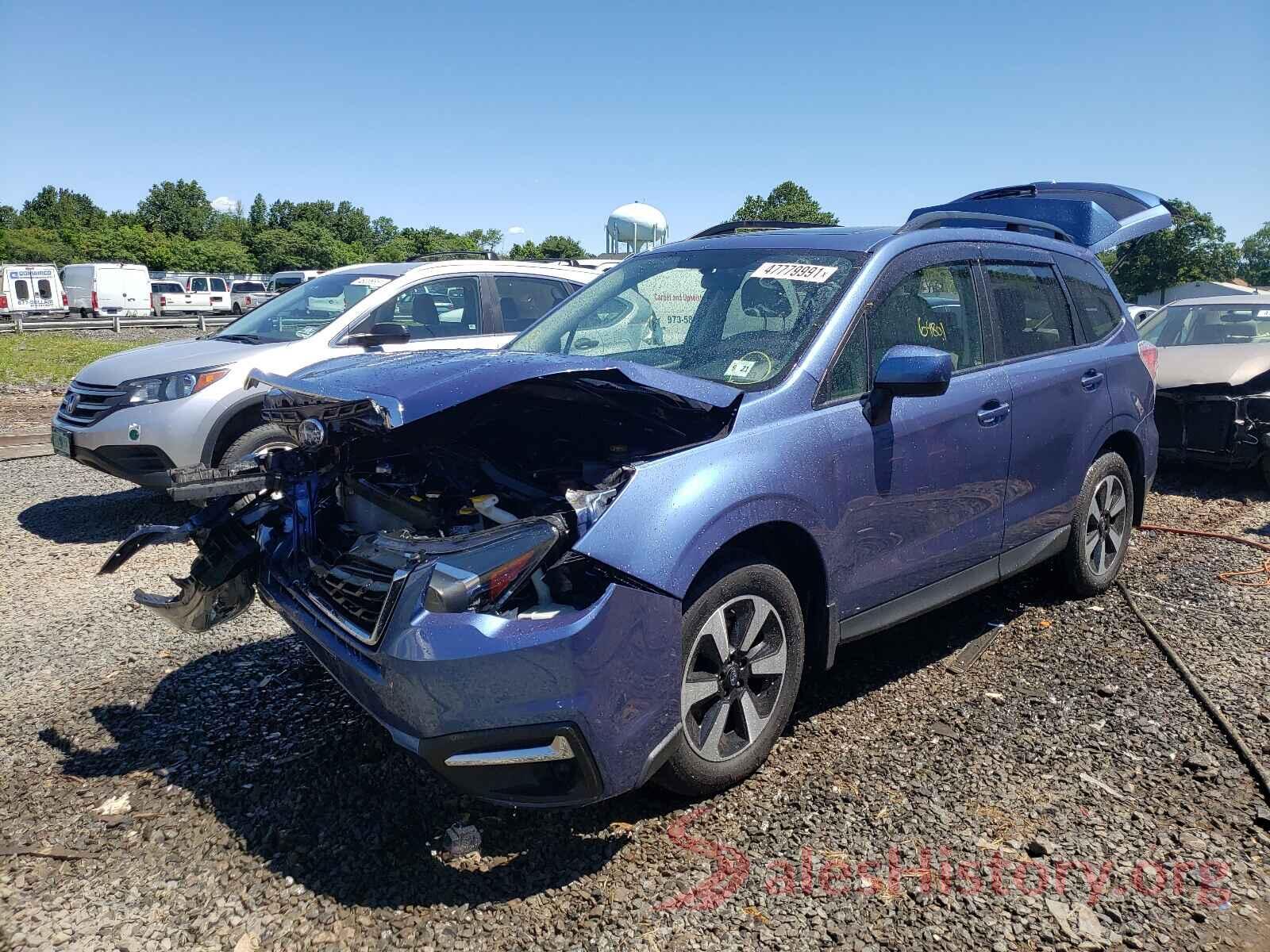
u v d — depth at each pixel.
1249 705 3.88
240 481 3.63
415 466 3.65
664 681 2.89
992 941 2.57
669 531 2.89
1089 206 5.89
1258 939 2.57
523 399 3.37
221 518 3.70
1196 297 9.96
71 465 9.44
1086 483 4.94
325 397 3.13
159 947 2.54
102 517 7.29
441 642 2.64
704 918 2.65
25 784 3.33
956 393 4.02
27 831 3.04
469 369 3.12
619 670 2.77
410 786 3.31
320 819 3.12
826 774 3.40
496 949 2.53
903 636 4.71
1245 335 9.02
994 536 4.30
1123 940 2.57
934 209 5.77
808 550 3.41
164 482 6.61
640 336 4.13
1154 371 5.51
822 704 3.96
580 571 2.82
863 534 3.59
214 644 4.61
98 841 3.00
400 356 3.81
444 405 2.87
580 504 2.81
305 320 7.45
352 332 7.21
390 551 3.14
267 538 3.69
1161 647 4.49
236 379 6.68
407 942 2.56
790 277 3.95
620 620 2.77
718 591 3.08
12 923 2.62
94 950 2.52
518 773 2.73
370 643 2.81
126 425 6.53
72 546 6.45
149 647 4.58
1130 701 3.95
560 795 2.76
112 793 3.27
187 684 4.14
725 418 3.22
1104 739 3.63
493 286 8.13
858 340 3.70
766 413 3.33
